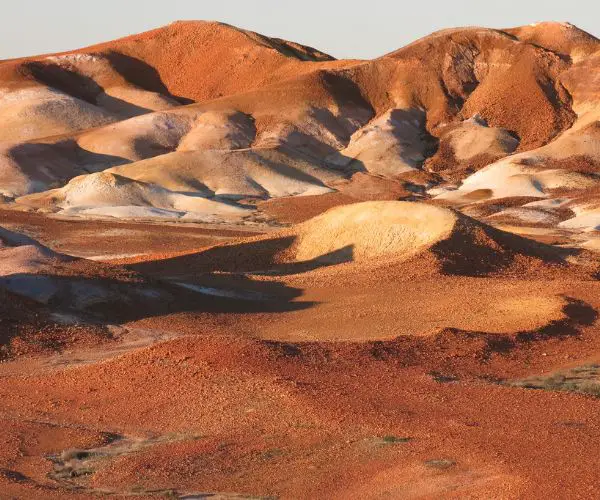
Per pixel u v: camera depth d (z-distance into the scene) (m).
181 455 39.41
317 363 57.09
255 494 33.47
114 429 47.50
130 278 87.44
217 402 49.12
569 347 67.62
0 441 44.56
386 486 32.72
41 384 58.00
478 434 39.06
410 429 41.00
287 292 95.50
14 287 79.62
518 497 28.95
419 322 78.75
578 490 29.23
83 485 36.34
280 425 43.88
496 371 60.12
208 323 81.44
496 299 84.31
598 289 86.69
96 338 74.69
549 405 45.38
